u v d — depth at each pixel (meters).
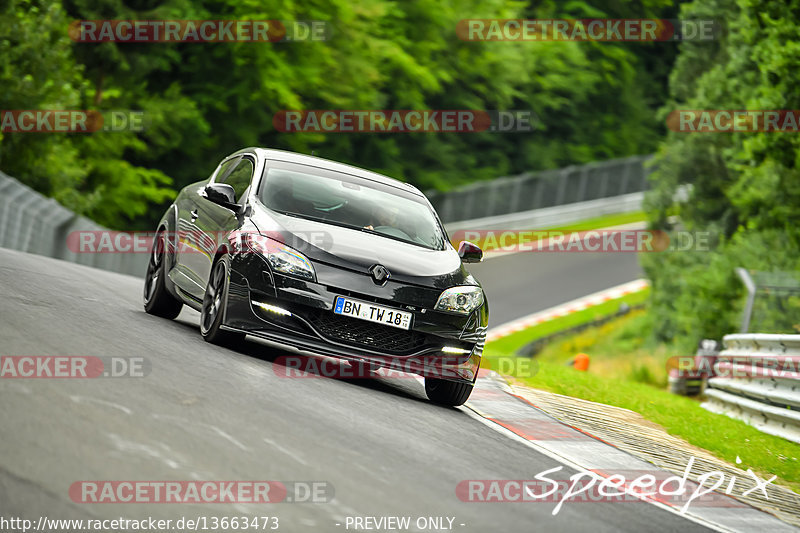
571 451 25.91
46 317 26.33
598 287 148.62
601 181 195.75
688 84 137.00
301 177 31.62
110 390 19.61
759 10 68.44
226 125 134.75
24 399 17.64
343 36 142.75
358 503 16.11
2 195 58.53
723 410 47.75
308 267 27.20
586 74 197.75
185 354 25.69
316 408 22.59
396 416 24.36
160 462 15.91
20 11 86.38
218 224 30.28
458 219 174.62
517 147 198.00
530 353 112.75
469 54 176.88
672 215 129.50
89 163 112.75
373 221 30.62
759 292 67.38
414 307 27.67
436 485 18.44
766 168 79.62
